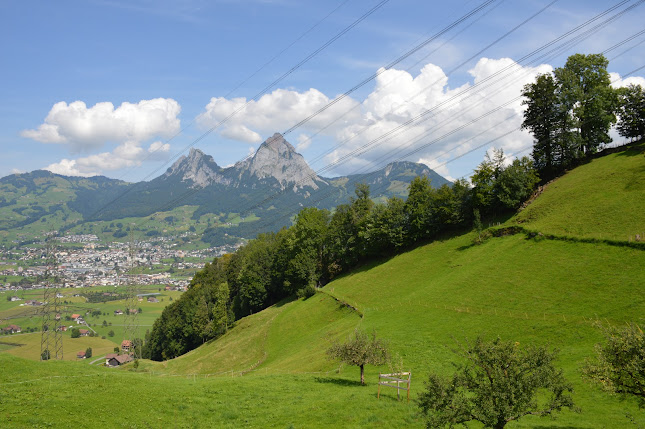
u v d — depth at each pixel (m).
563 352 50.38
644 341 27.39
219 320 147.38
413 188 136.12
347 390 45.38
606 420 34.03
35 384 43.72
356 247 142.12
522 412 26.16
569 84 115.44
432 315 73.38
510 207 113.69
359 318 88.06
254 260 169.88
